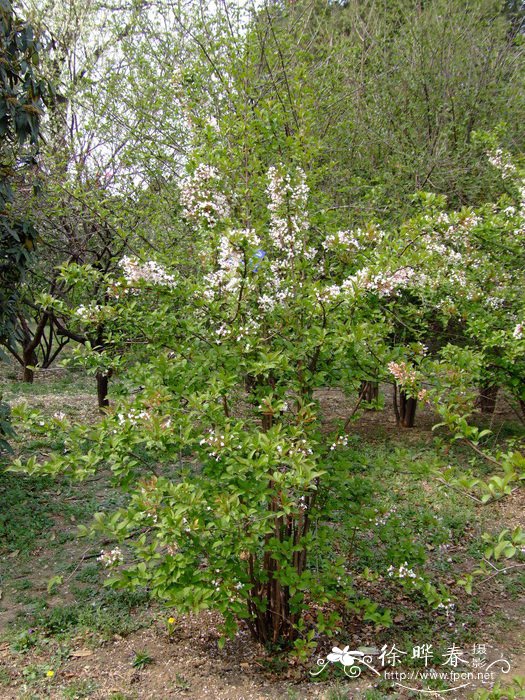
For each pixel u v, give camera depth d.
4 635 3.40
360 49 8.38
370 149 8.16
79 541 4.66
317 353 3.15
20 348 12.23
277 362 2.96
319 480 3.27
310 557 3.97
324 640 3.47
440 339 6.54
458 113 8.59
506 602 4.06
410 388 3.00
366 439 7.41
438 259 5.07
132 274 3.06
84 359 3.30
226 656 3.32
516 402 6.59
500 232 4.95
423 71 8.75
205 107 4.93
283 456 2.72
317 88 6.70
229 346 3.16
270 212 3.69
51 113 6.97
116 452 2.93
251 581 3.23
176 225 6.14
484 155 7.87
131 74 7.15
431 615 3.85
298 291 3.37
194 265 4.36
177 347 3.23
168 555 2.87
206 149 3.91
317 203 4.74
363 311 3.23
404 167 7.54
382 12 9.62
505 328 5.30
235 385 3.30
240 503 2.92
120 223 6.34
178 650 3.36
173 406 3.04
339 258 3.53
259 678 3.13
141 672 3.14
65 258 7.56
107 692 2.95
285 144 4.15
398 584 4.12
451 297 5.55
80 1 8.26
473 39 9.02
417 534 4.91
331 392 9.58
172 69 6.81
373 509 3.60
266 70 5.78
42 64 6.93
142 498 2.80
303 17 7.65
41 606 3.72
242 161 3.90
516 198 6.21
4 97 4.29
